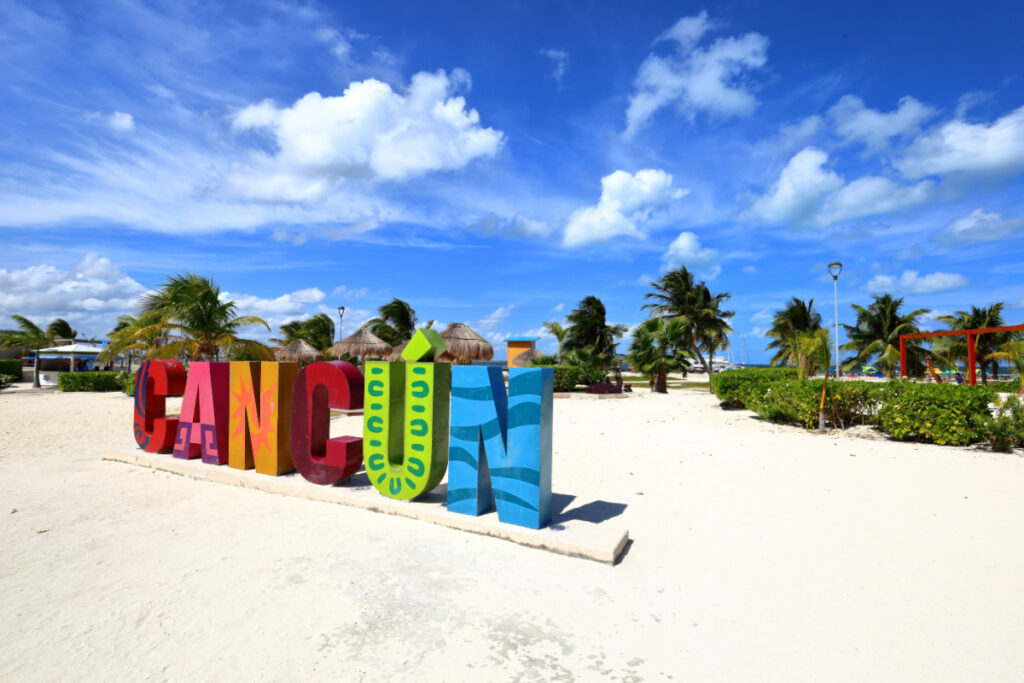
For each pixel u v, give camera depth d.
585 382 27.92
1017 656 3.04
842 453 9.15
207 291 15.48
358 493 5.91
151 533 4.95
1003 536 4.95
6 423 12.99
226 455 7.20
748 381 16.03
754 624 3.41
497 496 5.04
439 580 4.02
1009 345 15.58
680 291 35.06
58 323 48.66
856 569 4.24
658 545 4.76
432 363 5.46
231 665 2.93
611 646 3.16
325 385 6.18
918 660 3.01
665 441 10.51
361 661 2.98
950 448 9.57
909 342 33.66
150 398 8.07
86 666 2.91
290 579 4.00
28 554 4.44
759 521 5.43
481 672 2.89
